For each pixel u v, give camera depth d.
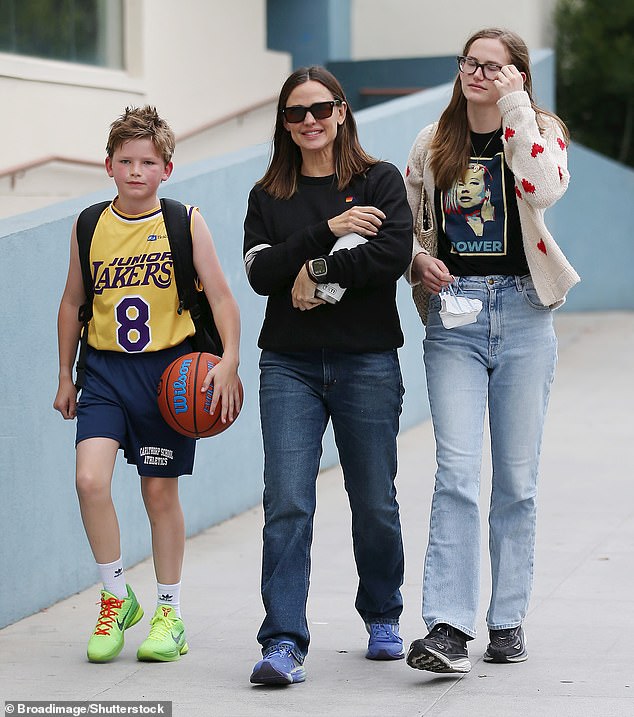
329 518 26.88
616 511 26.59
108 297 17.22
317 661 17.69
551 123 16.75
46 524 20.73
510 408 16.92
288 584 16.55
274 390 16.67
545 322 16.88
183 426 16.94
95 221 17.34
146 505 17.94
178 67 39.19
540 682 16.52
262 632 16.62
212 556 24.02
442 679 16.72
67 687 16.61
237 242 26.41
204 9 40.28
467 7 56.38
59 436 21.02
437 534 16.62
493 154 16.62
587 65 63.38
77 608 20.83
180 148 39.84
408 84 52.97
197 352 17.42
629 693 16.03
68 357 17.80
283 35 55.25
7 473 19.62
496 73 16.36
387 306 16.69
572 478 29.64
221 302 17.34
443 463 16.67
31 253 19.95
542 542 24.22
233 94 42.06
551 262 16.44
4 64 31.72
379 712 15.45
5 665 17.64
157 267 17.14
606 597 20.59
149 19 37.56
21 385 19.89
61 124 33.91
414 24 56.69
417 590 21.36
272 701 15.95
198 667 17.50
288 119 16.48
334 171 16.78
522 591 17.34
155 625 17.92
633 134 66.62
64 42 34.78
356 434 16.72
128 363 17.38
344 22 56.06
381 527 16.95
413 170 17.34
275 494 16.55
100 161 35.38
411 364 36.56
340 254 15.96
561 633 18.73
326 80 16.52
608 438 33.91
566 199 59.59
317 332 16.42
